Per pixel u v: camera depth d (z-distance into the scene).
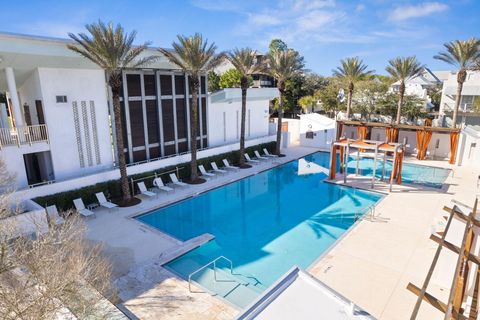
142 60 17.73
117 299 9.21
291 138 36.88
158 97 21.97
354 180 22.02
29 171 19.53
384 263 11.33
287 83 50.28
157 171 20.03
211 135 26.89
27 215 12.07
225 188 20.89
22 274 7.27
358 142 21.41
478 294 6.66
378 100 40.78
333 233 14.55
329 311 5.81
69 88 17.17
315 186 21.22
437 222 13.88
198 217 16.59
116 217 15.61
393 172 19.41
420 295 4.96
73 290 7.15
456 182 21.23
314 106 55.00
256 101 30.95
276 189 20.78
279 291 6.32
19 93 19.09
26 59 14.82
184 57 19.06
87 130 18.27
